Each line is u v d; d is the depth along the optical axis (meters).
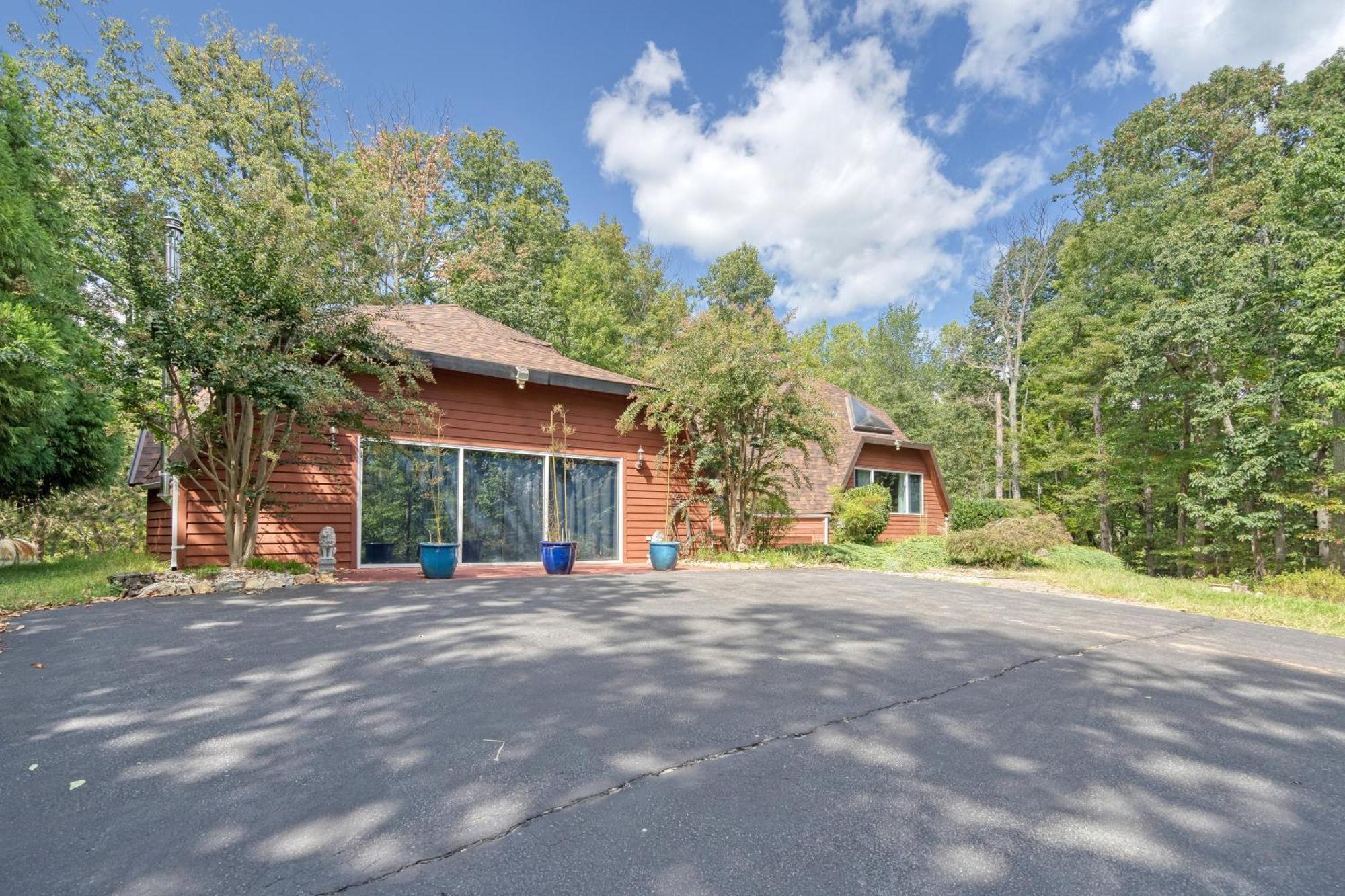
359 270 9.52
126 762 2.73
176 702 3.47
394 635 5.09
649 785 2.58
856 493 17.05
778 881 1.94
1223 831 2.34
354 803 2.39
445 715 3.33
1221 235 17.09
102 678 3.89
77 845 2.09
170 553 9.46
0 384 8.15
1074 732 3.33
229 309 7.52
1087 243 25.58
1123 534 27.05
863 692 3.91
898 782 2.67
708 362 12.35
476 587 7.89
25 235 9.40
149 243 7.35
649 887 1.90
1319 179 13.80
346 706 3.45
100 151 20.92
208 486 8.95
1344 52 22.86
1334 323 12.79
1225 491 15.63
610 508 12.95
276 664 4.21
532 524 11.83
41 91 20.45
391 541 10.30
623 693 3.76
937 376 38.28
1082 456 23.27
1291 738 3.35
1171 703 3.88
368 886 1.88
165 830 2.19
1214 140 27.38
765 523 14.70
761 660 4.62
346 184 22.50
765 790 2.56
